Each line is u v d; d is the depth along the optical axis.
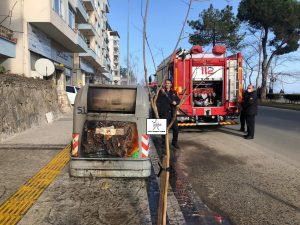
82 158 4.62
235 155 6.36
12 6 13.64
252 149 6.88
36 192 4.08
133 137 4.65
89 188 4.25
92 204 3.72
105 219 3.33
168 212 3.54
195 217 3.46
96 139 4.64
